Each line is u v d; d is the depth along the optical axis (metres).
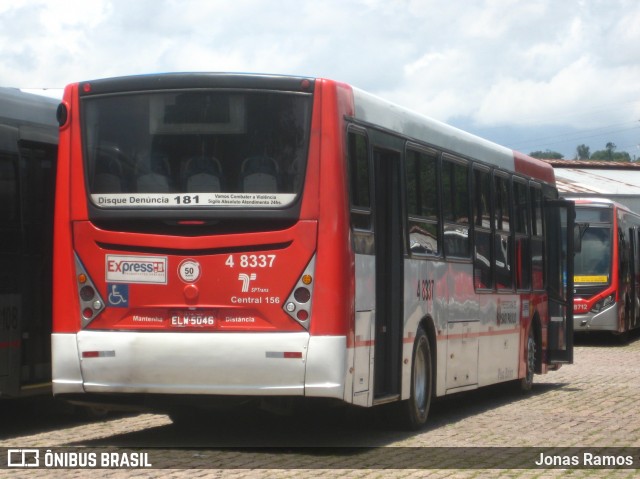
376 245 11.83
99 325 10.77
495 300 15.94
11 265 12.22
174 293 10.57
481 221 15.36
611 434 12.80
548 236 19.53
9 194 12.27
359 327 10.94
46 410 13.59
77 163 10.95
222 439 11.77
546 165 19.66
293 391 10.35
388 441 11.81
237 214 10.51
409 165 12.64
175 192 10.65
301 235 10.45
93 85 10.98
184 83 10.73
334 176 10.52
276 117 10.60
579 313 31.66
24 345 12.42
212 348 10.42
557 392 18.33
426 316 12.97
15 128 12.48
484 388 18.58
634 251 35.75
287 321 10.41
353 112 11.05
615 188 51.53
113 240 10.74
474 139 15.31
